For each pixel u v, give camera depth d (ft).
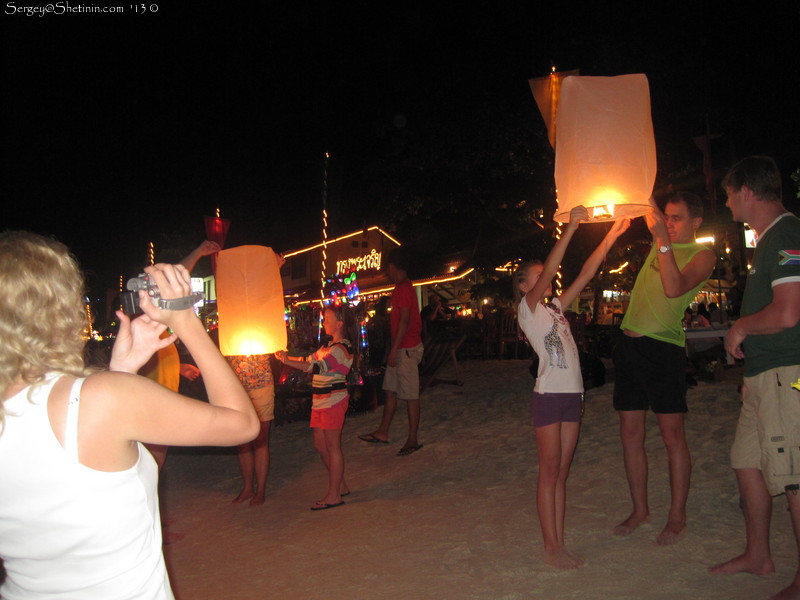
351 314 21.50
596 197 13.00
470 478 21.70
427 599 12.67
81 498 4.92
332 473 20.56
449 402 33.60
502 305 59.72
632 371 15.19
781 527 14.80
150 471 5.44
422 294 65.41
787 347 11.18
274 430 34.04
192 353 5.83
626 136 12.92
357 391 35.55
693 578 12.57
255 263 21.07
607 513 16.84
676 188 43.14
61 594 4.95
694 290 14.84
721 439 20.72
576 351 14.47
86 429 5.01
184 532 19.53
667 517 16.03
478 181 45.03
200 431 5.48
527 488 19.83
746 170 11.91
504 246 50.06
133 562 5.10
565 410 14.01
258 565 15.87
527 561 14.16
